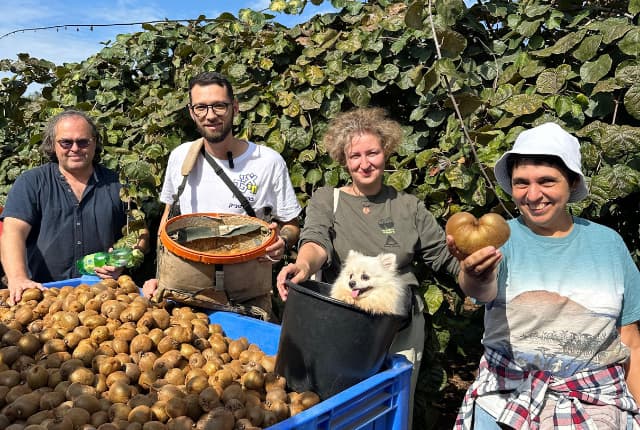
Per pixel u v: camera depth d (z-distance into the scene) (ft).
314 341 6.57
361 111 9.05
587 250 6.45
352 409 6.31
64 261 11.56
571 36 9.91
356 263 6.77
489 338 6.88
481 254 5.74
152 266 13.93
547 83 9.83
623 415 6.32
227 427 6.11
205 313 9.56
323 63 12.37
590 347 6.32
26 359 7.66
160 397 6.73
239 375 7.39
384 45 11.58
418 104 11.19
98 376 7.22
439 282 10.57
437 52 10.41
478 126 10.40
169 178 11.09
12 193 11.29
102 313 8.60
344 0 12.71
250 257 9.10
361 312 6.40
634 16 9.72
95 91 16.02
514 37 11.12
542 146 6.09
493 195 9.82
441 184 10.19
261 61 12.83
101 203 11.93
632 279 6.48
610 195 8.84
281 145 11.94
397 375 6.79
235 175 10.65
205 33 15.17
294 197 11.19
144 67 15.65
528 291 6.50
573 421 6.17
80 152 11.36
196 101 10.16
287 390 7.04
